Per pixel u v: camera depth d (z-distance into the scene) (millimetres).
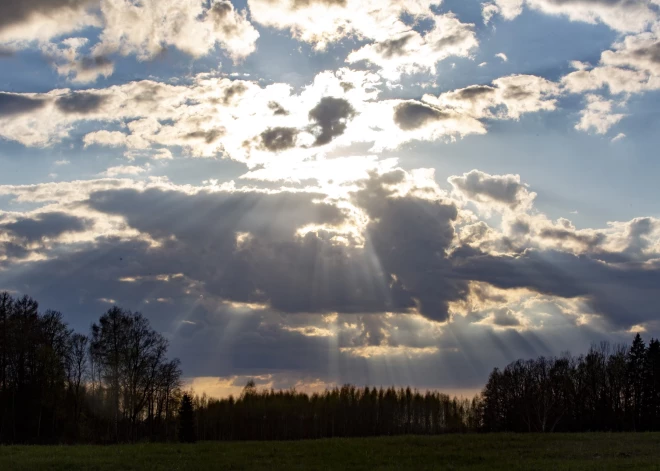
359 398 149875
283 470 39312
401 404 150000
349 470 39438
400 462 42750
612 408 109500
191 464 42250
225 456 46531
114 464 42219
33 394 79250
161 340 81562
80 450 51219
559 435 62844
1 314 78938
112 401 80250
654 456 45000
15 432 77062
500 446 52281
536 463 41688
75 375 83188
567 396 109062
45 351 78562
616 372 111438
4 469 40219
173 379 81438
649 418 106062
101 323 78875
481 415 127500
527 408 106938
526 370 115188
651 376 107062
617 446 51719
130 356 78375
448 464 41562
